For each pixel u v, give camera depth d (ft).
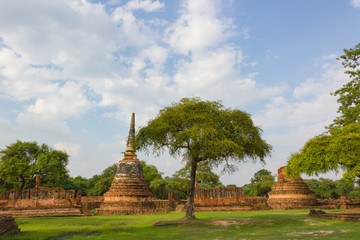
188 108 84.69
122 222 82.43
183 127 86.33
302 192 154.10
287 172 103.24
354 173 81.15
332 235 50.39
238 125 83.30
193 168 88.02
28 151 192.54
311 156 89.04
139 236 55.52
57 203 117.19
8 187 185.37
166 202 147.43
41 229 66.49
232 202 141.69
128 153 140.77
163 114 85.56
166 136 86.17
